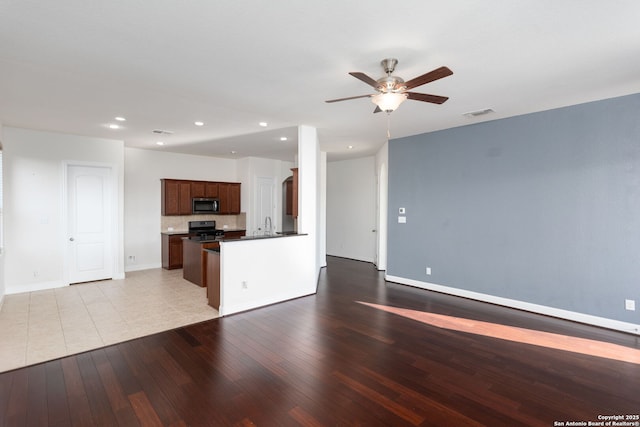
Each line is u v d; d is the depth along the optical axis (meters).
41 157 5.10
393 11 1.96
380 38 2.29
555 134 4.00
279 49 2.46
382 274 6.54
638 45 2.37
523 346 3.23
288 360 2.91
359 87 3.23
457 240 4.98
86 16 2.02
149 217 6.96
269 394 2.39
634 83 3.15
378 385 2.52
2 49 2.45
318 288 5.44
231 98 3.57
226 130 5.09
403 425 2.06
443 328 3.69
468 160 4.82
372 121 4.57
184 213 7.23
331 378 2.61
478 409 2.23
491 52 2.49
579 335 3.50
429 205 5.32
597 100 3.68
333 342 3.29
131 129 5.00
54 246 5.25
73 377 2.61
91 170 5.63
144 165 6.88
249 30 2.19
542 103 3.78
